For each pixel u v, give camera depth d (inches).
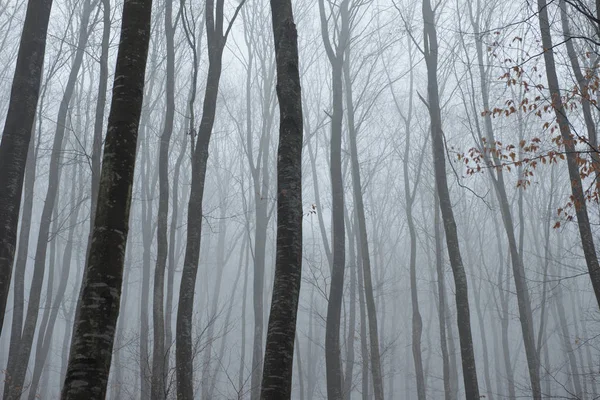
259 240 820.6
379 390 621.6
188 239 400.8
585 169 354.0
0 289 289.9
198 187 412.2
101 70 514.6
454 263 511.2
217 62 447.5
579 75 439.2
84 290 189.6
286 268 256.2
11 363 512.1
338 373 453.7
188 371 369.4
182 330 376.5
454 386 1018.7
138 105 216.4
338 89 618.5
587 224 428.1
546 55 447.8
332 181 543.8
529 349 622.8
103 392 178.4
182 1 440.1
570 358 984.3
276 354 241.1
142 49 223.3
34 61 335.6
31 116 327.9
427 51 587.8
